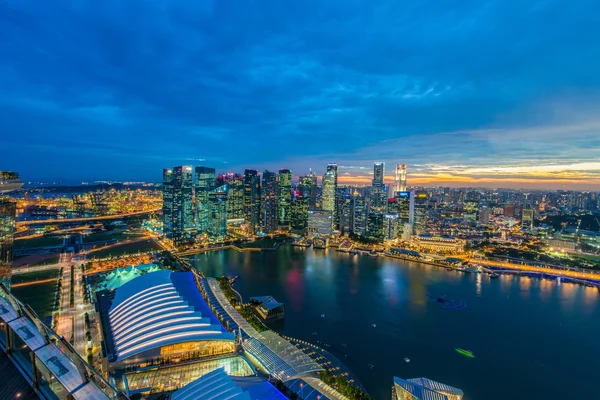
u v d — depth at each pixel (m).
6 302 34.09
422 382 131.12
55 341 29.73
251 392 108.06
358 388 148.38
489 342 198.00
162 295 182.00
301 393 125.81
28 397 27.08
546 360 179.50
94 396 25.25
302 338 197.00
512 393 152.00
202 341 149.25
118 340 149.25
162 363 142.38
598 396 150.75
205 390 99.56
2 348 32.00
